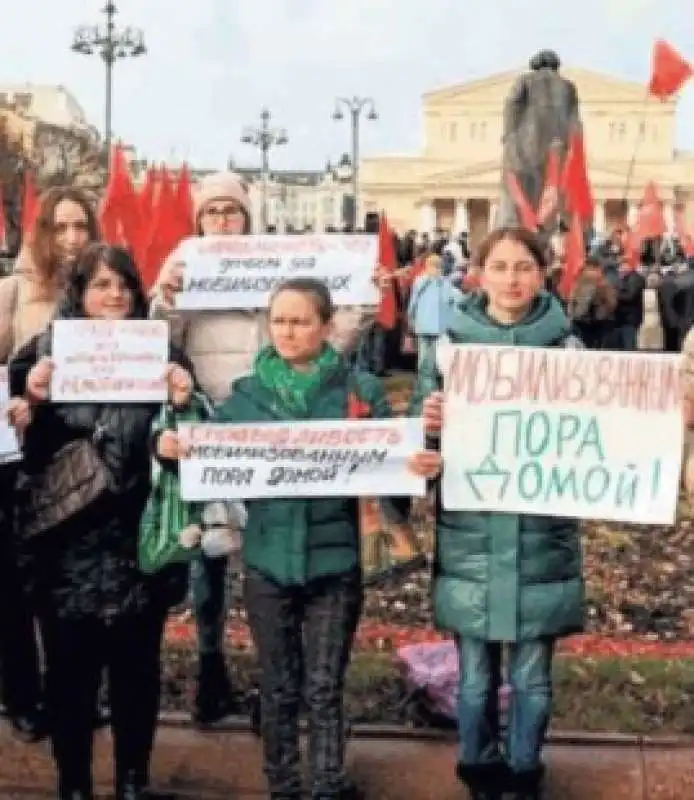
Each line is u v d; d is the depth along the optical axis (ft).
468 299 16.81
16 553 16.80
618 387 16.15
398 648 21.17
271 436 16.14
